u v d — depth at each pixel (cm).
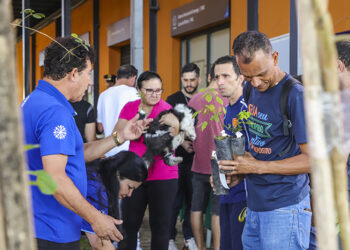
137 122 218
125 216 306
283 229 193
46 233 169
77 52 178
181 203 423
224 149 201
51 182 59
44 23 1723
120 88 424
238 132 206
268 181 195
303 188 195
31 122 166
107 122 423
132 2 606
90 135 410
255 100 199
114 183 217
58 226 171
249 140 218
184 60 924
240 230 262
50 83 177
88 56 182
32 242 44
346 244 50
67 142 165
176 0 900
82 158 182
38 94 172
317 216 47
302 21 44
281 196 193
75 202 165
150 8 907
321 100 46
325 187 46
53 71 175
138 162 225
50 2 1462
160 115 308
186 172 419
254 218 208
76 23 1520
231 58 269
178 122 303
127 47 1244
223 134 208
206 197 371
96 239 220
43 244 168
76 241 179
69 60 175
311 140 47
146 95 324
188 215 425
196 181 368
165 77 954
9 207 42
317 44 44
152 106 330
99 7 1338
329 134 47
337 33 404
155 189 310
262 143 198
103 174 218
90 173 217
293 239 193
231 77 265
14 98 41
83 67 180
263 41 181
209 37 834
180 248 439
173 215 421
